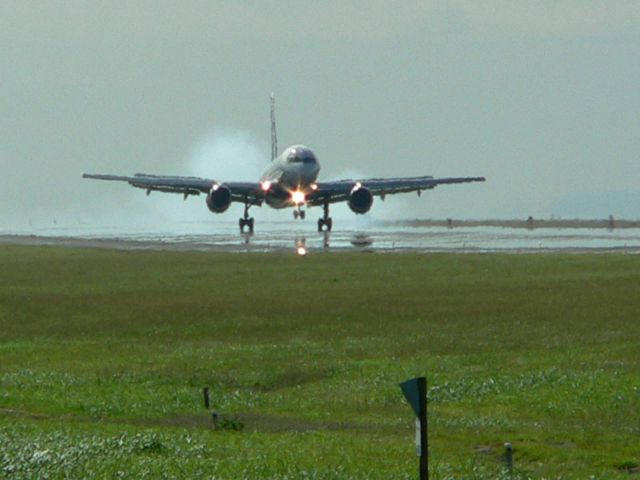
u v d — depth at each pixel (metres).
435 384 167.88
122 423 143.75
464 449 120.88
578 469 110.06
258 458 109.69
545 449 119.62
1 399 160.50
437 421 139.88
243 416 148.25
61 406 155.75
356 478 100.12
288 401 161.62
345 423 141.50
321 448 116.88
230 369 187.88
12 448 113.38
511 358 189.00
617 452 118.88
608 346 197.38
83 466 104.62
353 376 179.50
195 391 170.75
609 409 144.88
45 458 107.06
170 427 139.25
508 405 151.75
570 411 144.88
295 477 100.06
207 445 118.94
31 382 178.00
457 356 194.38
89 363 198.62
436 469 105.31
